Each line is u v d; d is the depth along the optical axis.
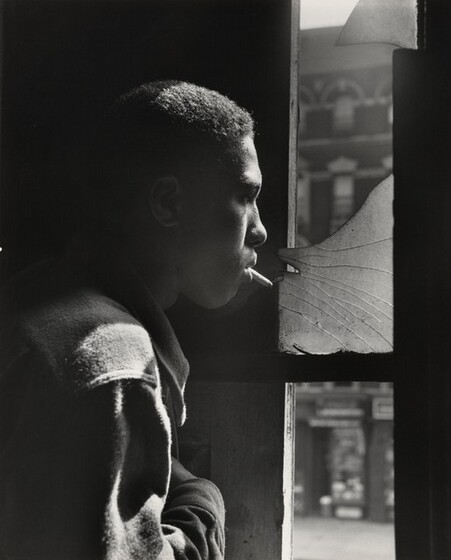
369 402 13.12
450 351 0.76
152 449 0.66
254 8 1.03
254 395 0.98
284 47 1.02
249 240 0.84
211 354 0.98
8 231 1.08
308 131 14.82
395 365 0.77
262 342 0.97
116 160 0.77
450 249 0.77
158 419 0.65
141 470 0.66
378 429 13.05
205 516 0.74
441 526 0.74
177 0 1.06
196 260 0.79
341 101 14.71
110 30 1.09
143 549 0.63
